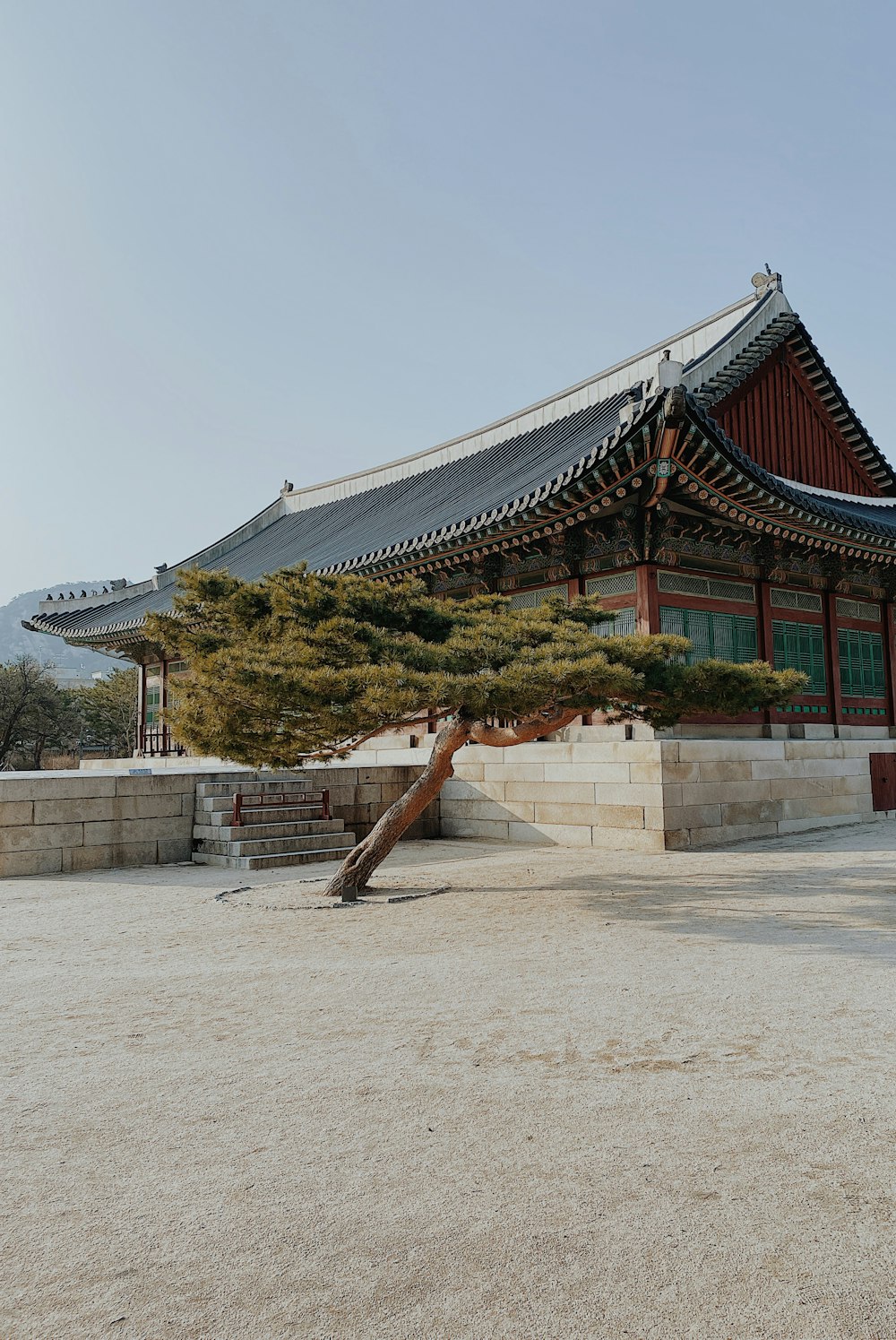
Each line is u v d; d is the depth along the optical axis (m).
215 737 12.27
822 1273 3.81
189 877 16.23
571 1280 3.81
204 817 18.53
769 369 26.25
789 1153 4.86
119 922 12.00
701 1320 3.54
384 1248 4.09
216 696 11.88
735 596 22.36
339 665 12.33
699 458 17.81
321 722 12.00
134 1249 4.15
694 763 18.44
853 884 13.38
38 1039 7.19
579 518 19.39
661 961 8.98
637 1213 4.30
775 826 20.08
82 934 11.30
